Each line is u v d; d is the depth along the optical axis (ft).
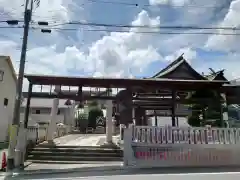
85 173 33.96
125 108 46.47
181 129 42.39
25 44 40.86
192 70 74.49
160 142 41.60
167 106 64.18
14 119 38.88
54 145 52.75
